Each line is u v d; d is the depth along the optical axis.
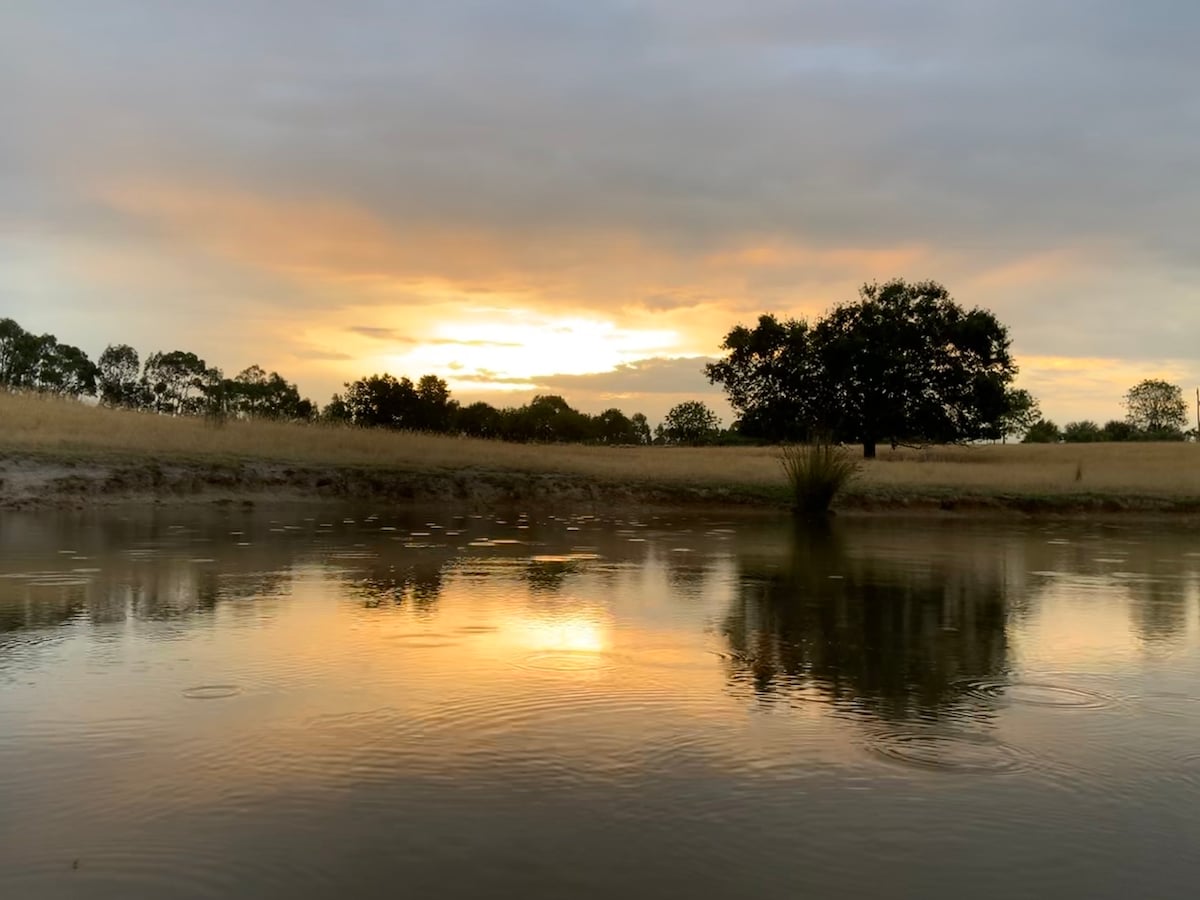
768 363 46.53
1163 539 14.56
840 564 9.99
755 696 4.43
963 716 4.14
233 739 3.66
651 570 9.14
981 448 63.72
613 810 3.04
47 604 6.54
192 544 10.53
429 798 3.11
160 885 2.49
